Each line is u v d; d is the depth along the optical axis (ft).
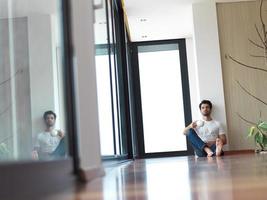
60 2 5.02
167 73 22.72
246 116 17.13
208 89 17.35
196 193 2.79
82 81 4.71
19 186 2.04
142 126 22.45
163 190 3.16
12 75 10.66
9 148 8.73
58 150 5.73
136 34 21.44
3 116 10.07
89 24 5.15
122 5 16.52
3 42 10.91
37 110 9.87
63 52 4.68
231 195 2.50
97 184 3.88
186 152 22.38
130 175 5.59
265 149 16.42
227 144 17.07
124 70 17.12
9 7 11.18
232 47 17.48
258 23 17.49
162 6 17.67
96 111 5.14
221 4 17.63
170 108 22.57
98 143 5.15
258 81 17.25
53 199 2.46
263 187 2.93
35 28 10.56
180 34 22.04
